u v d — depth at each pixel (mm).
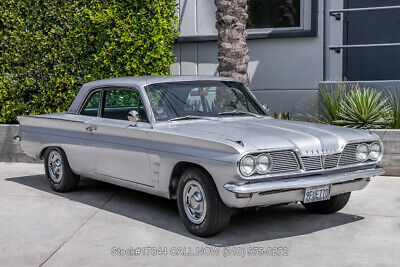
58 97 10500
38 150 8086
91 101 7438
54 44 10359
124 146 6609
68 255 5238
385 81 9281
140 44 10156
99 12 10180
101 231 6012
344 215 6629
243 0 9547
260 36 11281
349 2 11180
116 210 6906
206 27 11641
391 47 11117
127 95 6789
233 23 9492
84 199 7488
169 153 5957
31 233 5941
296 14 11227
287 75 11305
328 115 9398
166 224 6281
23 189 8102
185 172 5816
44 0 10234
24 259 5133
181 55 11906
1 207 7043
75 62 10430
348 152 5945
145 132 6297
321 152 5645
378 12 11070
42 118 7980
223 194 5355
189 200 5828
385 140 8648
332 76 11172
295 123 6527
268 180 5379
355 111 8992
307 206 6785
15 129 10242
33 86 10523
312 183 5500
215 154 5422
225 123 6336
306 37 11133
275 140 5539
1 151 10367
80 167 7414
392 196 7508
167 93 6578
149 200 7441
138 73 10305
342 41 11062
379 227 6109
